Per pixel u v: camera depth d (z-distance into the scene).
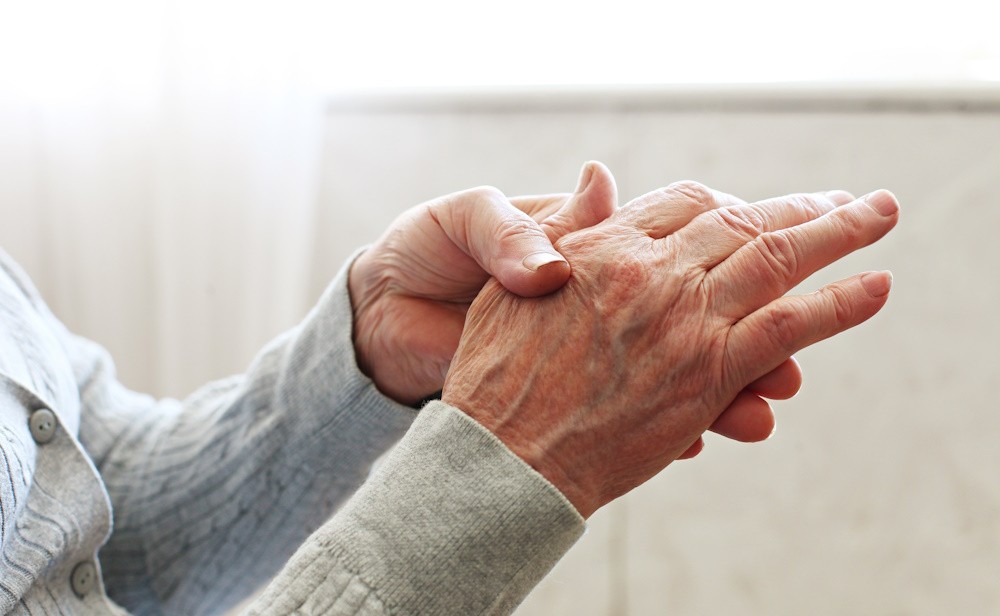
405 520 0.48
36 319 0.62
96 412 0.66
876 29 0.91
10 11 1.00
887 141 0.86
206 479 0.64
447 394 0.52
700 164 0.92
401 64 1.04
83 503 0.56
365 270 0.61
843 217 0.52
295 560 0.49
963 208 0.85
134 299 1.10
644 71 0.98
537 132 0.96
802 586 0.94
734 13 0.94
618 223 0.54
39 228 1.08
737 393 0.51
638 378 0.50
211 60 0.98
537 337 0.52
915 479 0.90
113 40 1.02
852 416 0.90
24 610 0.53
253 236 1.01
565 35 0.99
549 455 0.50
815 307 0.50
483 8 1.01
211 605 0.67
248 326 1.03
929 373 0.88
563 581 1.00
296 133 0.98
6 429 0.53
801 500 0.93
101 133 1.04
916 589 0.91
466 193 0.58
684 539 0.96
